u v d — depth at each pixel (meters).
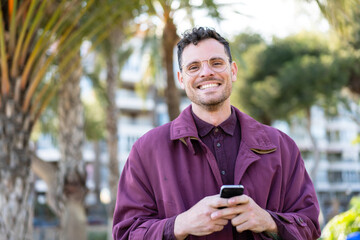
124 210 1.61
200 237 1.52
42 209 14.39
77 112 6.61
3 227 3.35
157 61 11.96
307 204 1.63
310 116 17.41
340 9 3.42
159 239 1.44
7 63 3.36
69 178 6.46
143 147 1.64
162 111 31.53
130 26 8.97
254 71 16.39
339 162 40.56
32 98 3.59
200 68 1.59
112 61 10.13
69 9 3.65
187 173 1.58
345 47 8.44
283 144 1.67
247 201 1.39
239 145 1.62
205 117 1.64
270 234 1.47
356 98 16.30
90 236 15.98
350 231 2.87
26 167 3.48
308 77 14.62
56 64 6.15
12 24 3.27
